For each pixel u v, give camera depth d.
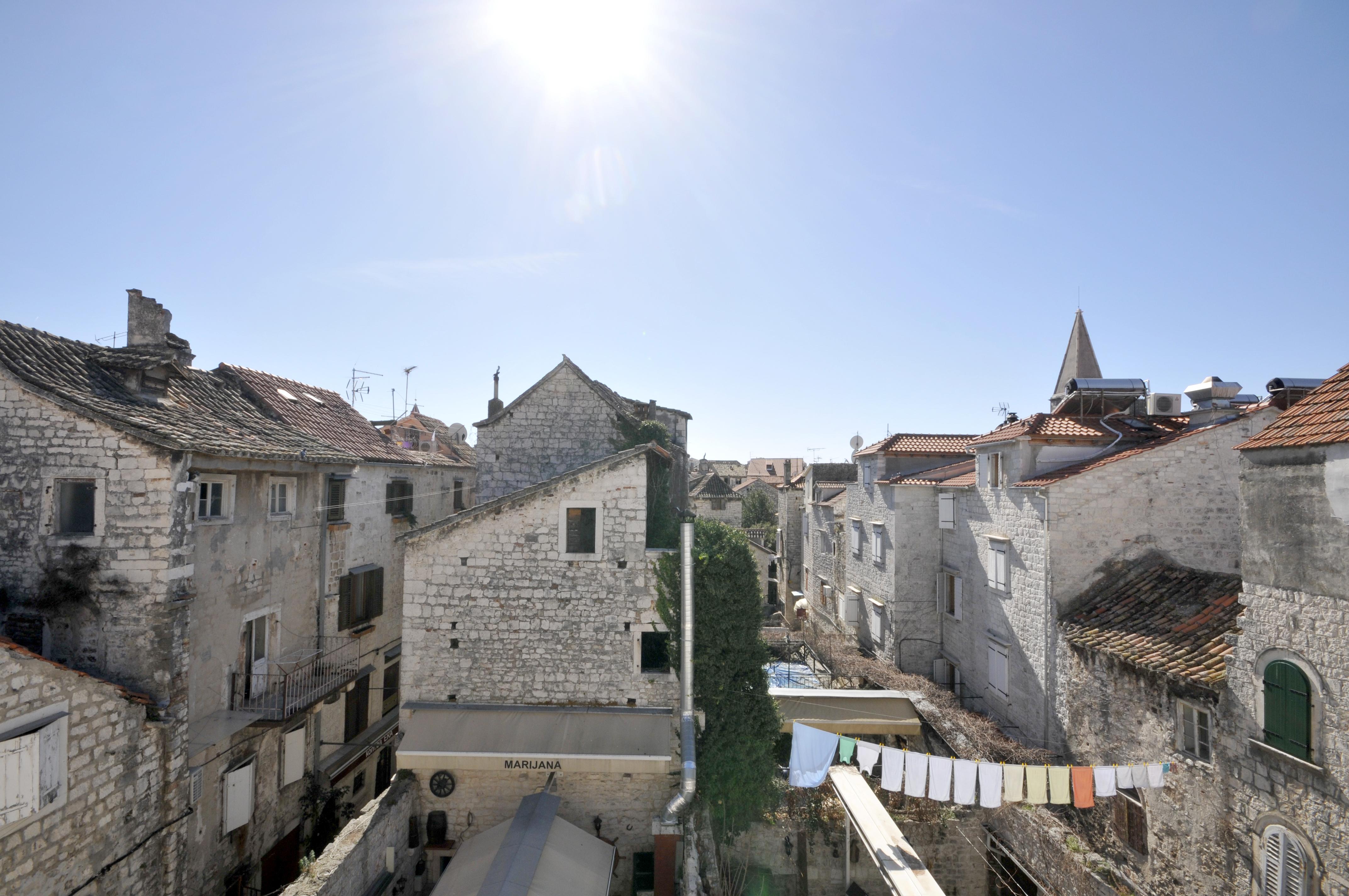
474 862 13.49
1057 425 20.77
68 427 12.87
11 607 12.72
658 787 15.81
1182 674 13.09
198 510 14.41
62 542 12.76
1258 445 11.66
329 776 18.53
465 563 16.05
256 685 16.09
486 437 22.83
